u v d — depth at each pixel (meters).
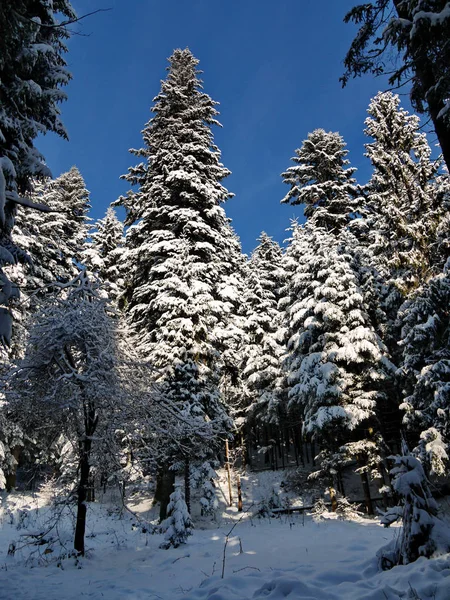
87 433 9.70
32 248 19.94
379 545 8.18
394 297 19.19
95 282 11.11
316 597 4.89
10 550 9.41
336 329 18.95
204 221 19.86
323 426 17.09
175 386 15.52
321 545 8.84
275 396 26.03
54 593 6.12
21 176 8.88
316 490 22.02
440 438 13.59
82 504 9.47
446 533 5.65
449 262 14.13
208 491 18.27
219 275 19.77
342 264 18.84
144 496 20.67
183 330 16.44
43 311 9.94
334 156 24.28
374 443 17.08
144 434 10.46
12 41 6.98
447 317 14.49
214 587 5.69
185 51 23.06
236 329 19.55
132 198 21.47
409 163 17.89
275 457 31.33
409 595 4.45
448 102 5.91
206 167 20.00
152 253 18.48
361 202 23.31
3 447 18.52
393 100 19.52
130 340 11.56
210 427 10.89
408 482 6.04
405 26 6.52
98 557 9.12
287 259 24.19
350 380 17.61
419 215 17.48
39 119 9.70
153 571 7.59
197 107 21.36
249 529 13.48
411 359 15.31
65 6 9.39
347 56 7.79
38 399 9.28
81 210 29.45
